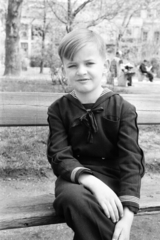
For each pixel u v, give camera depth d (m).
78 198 1.03
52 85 3.93
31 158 2.59
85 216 1.01
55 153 1.20
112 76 4.69
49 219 1.19
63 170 1.14
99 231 1.01
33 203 1.27
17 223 1.16
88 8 4.84
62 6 4.62
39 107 1.89
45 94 1.90
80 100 1.25
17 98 1.85
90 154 1.23
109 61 1.31
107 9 4.98
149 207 1.27
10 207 1.23
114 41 5.91
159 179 2.20
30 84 4.09
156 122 2.04
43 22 4.97
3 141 2.79
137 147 1.20
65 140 1.24
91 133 1.20
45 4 4.90
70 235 1.86
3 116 1.83
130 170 1.14
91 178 1.11
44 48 4.56
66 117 1.24
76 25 4.66
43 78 4.27
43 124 1.90
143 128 3.38
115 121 1.20
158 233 1.88
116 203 1.06
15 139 2.81
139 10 5.81
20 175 2.38
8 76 5.03
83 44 1.16
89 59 1.17
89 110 1.22
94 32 1.26
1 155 2.60
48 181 2.34
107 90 1.26
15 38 5.78
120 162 1.18
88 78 1.18
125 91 4.52
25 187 2.21
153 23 6.30
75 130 1.22
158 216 2.11
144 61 6.36
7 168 2.42
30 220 1.17
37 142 2.82
